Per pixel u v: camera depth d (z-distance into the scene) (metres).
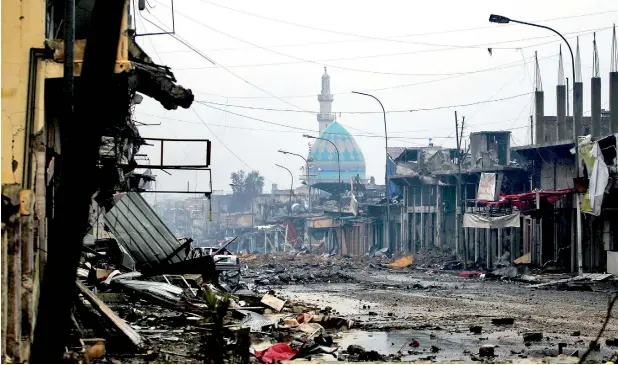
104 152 22.31
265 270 61.66
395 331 21.02
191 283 27.22
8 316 11.62
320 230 112.25
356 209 94.88
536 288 40.59
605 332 20.28
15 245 11.86
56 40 14.28
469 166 71.06
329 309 27.00
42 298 9.94
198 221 162.88
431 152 85.12
